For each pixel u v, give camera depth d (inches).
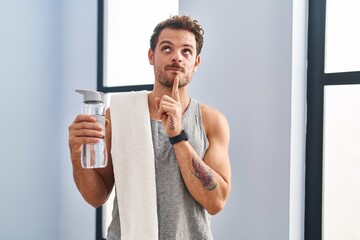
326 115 45.6
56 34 68.6
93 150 26.8
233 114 44.8
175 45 28.6
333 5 45.6
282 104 41.8
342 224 45.3
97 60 66.0
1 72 58.8
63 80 69.0
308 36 45.5
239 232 43.9
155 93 30.8
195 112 30.8
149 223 27.8
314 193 45.0
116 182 29.9
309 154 45.4
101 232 64.5
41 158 65.2
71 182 67.2
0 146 58.8
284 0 41.8
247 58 44.0
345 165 44.9
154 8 60.8
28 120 63.1
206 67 46.8
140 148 29.1
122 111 30.7
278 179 41.8
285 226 41.3
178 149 27.7
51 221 67.4
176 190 28.4
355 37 44.5
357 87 44.1
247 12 44.1
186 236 28.4
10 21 60.2
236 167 44.3
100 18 66.0
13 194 60.8
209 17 46.7
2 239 59.2
